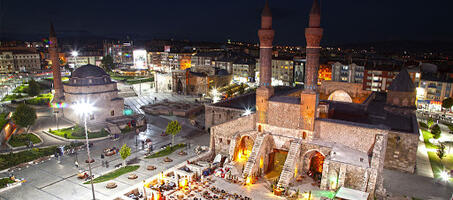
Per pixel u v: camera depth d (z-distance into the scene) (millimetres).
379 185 44750
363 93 87062
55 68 90312
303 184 47500
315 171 52562
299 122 51531
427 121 85938
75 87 81688
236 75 172750
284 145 53031
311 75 49344
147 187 45188
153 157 59531
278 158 55250
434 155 63062
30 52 188375
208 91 137250
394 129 56938
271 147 54562
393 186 48562
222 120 75375
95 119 83250
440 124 90875
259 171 51125
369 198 42156
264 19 51469
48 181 48906
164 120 90312
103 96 84188
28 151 59969
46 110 97062
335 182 45125
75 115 82812
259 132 55875
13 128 75438
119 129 77562
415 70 114562
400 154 54375
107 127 78500
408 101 68375
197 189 45312
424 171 54719
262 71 54062
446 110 106438
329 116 63750
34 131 75000
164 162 57000
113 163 56750
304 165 52156
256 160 49562
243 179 47531
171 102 112938
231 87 144250
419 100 114438
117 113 88000
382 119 63562
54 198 43594
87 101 81625
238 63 170875
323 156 52000
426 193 46188
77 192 45344
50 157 58719
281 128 53562
